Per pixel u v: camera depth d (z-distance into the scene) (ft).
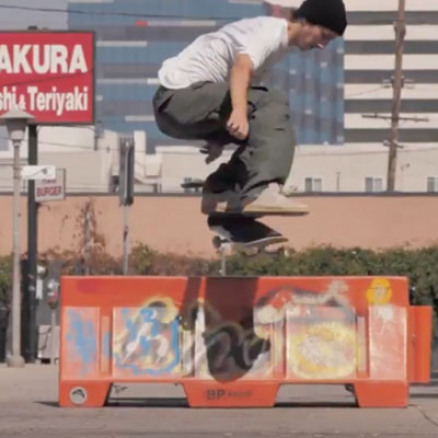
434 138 424.05
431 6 424.05
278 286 39.93
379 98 425.69
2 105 86.84
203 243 112.98
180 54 32.14
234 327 39.83
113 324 40.04
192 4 419.95
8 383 56.24
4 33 86.89
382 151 250.37
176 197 113.29
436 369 76.38
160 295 39.99
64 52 87.15
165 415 38.17
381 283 39.93
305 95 416.26
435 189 265.75
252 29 30.96
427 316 40.22
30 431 34.60
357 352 39.86
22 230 110.73
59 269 89.51
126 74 420.36
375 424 36.04
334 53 423.23
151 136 410.11
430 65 424.05
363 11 426.92
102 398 40.09
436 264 83.51
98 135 208.95
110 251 111.75
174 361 39.91
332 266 87.20
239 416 37.91
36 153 82.79
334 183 247.70
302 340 39.81
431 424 36.06
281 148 31.50
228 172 33.68
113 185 122.42
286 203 31.58
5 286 79.10
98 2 420.36
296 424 35.99
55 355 76.64
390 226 114.21
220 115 31.65
